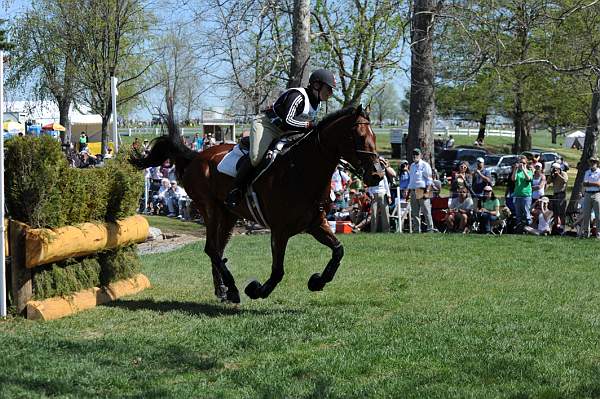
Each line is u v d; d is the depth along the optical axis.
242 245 14.27
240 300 8.32
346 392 5.00
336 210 17.83
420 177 16.38
